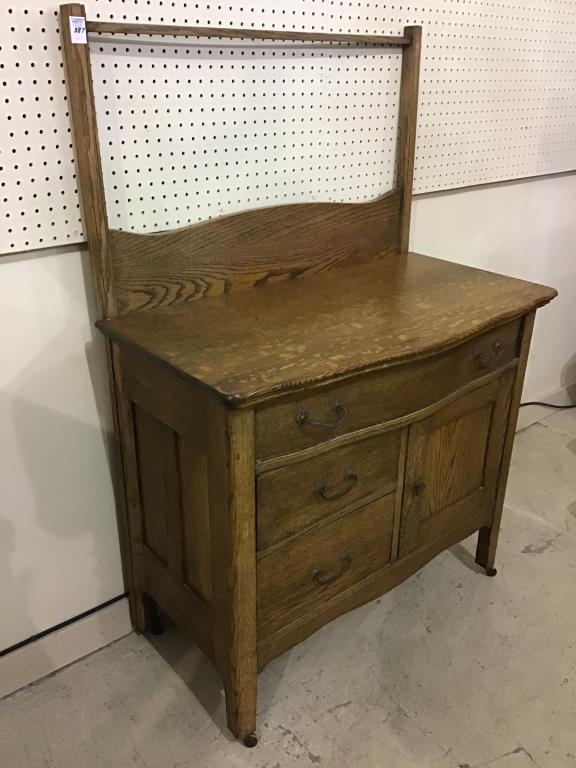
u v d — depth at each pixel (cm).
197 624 144
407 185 180
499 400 168
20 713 150
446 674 161
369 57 164
